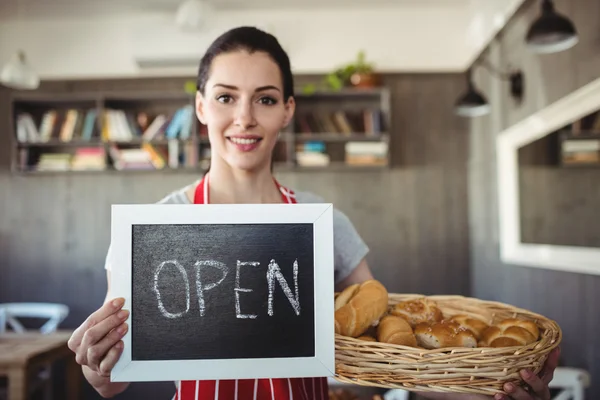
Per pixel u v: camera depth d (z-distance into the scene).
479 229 4.08
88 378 0.86
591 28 2.27
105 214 4.42
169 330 0.78
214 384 0.86
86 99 4.29
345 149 4.42
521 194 3.15
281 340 0.78
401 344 0.84
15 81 3.52
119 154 4.25
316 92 4.20
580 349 2.41
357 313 0.89
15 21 4.48
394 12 4.45
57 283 4.39
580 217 2.28
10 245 4.42
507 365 0.74
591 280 2.28
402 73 4.43
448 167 4.41
